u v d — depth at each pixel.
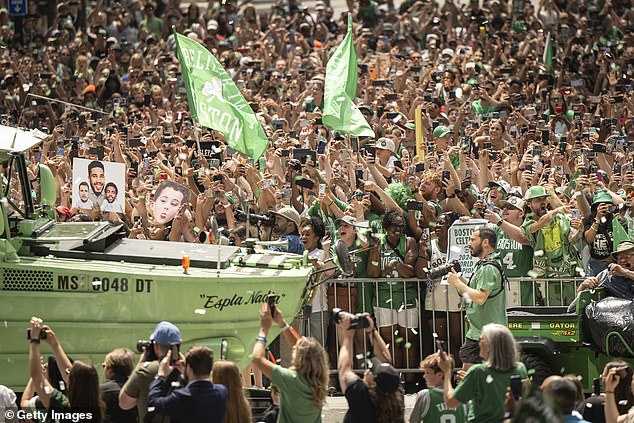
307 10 65.44
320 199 34.41
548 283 33.09
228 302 27.55
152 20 67.44
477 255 29.64
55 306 26.47
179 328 27.19
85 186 34.81
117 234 29.92
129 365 24.61
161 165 39.03
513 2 63.97
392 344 32.62
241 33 63.59
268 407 27.66
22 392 26.47
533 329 31.05
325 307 32.69
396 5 74.25
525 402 18.36
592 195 36.16
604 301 30.75
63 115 51.59
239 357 27.88
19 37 68.00
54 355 24.86
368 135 40.94
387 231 32.72
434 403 25.38
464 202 35.34
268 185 36.12
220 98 36.50
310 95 50.47
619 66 56.75
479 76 54.06
